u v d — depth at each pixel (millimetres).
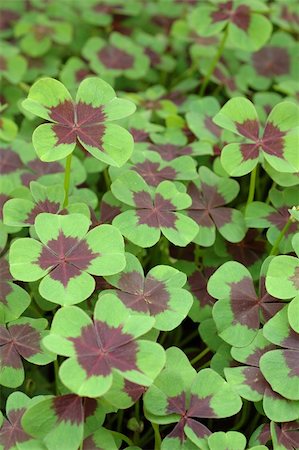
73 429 590
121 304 608
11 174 795
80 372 573
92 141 667
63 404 594
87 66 1001
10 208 700
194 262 753
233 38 911
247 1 900
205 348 731
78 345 587
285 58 1015
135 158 756
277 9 1065
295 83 946
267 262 678
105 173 809
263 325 659
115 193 701
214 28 916
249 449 603
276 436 616
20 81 965
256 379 634
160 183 712
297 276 649
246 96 983
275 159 706
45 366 735
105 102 683
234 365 661
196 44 1025
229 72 1017
